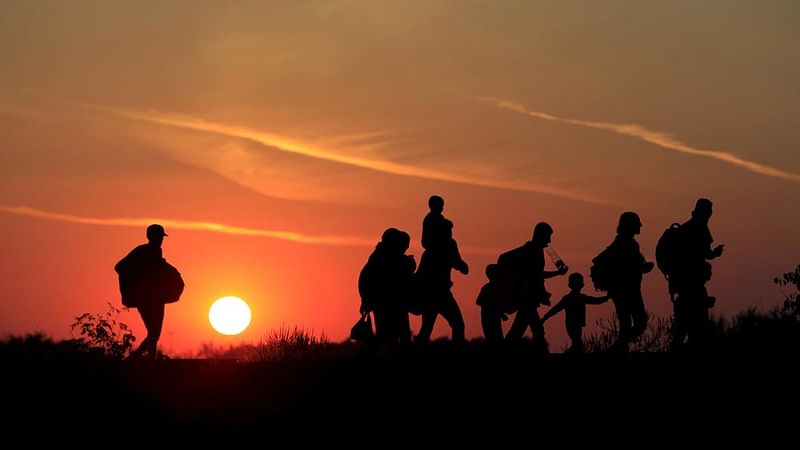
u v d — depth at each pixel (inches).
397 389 1855.3
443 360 1927.9
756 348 1932.8
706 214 1910.7
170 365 1931.6
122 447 1763.0
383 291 1931.6
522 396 1839.3
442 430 1790.1
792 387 1840.6
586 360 1900.8
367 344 1939.0
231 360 1962.4
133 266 1939.0
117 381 1875.0
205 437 1780.3
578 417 1806.1
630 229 1905.8
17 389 1855.3
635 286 1893.5
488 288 1940.2
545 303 1935.3
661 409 1814.7
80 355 1934.1
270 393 1852.9
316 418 1809.8
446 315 1935.3
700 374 1866.4
